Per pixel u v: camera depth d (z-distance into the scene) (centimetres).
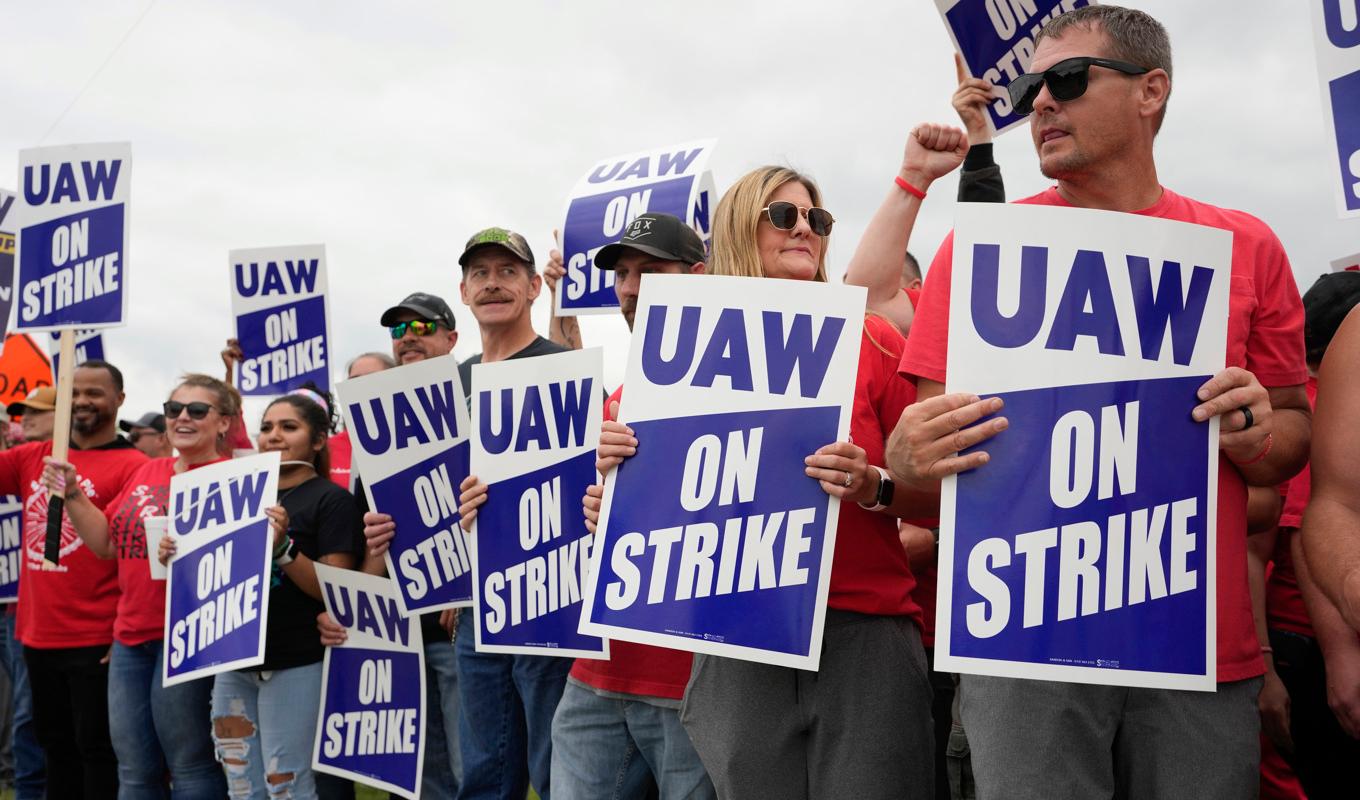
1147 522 220
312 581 495
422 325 563
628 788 342
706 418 271
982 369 225
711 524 267
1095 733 228
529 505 372
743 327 273
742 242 302
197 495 502
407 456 465
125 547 540
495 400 382
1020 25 378
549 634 361
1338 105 296
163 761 542
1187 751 225
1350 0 296
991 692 237
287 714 492
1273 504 296
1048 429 223
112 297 571
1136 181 245
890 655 272
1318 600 292
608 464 276
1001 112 387
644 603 268
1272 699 316
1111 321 224
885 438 288
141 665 534
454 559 454
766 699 273
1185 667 217
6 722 734
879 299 374
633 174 482
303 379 788
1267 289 243
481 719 436
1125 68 236
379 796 709
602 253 367
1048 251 226
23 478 603
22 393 866
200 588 493
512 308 459
